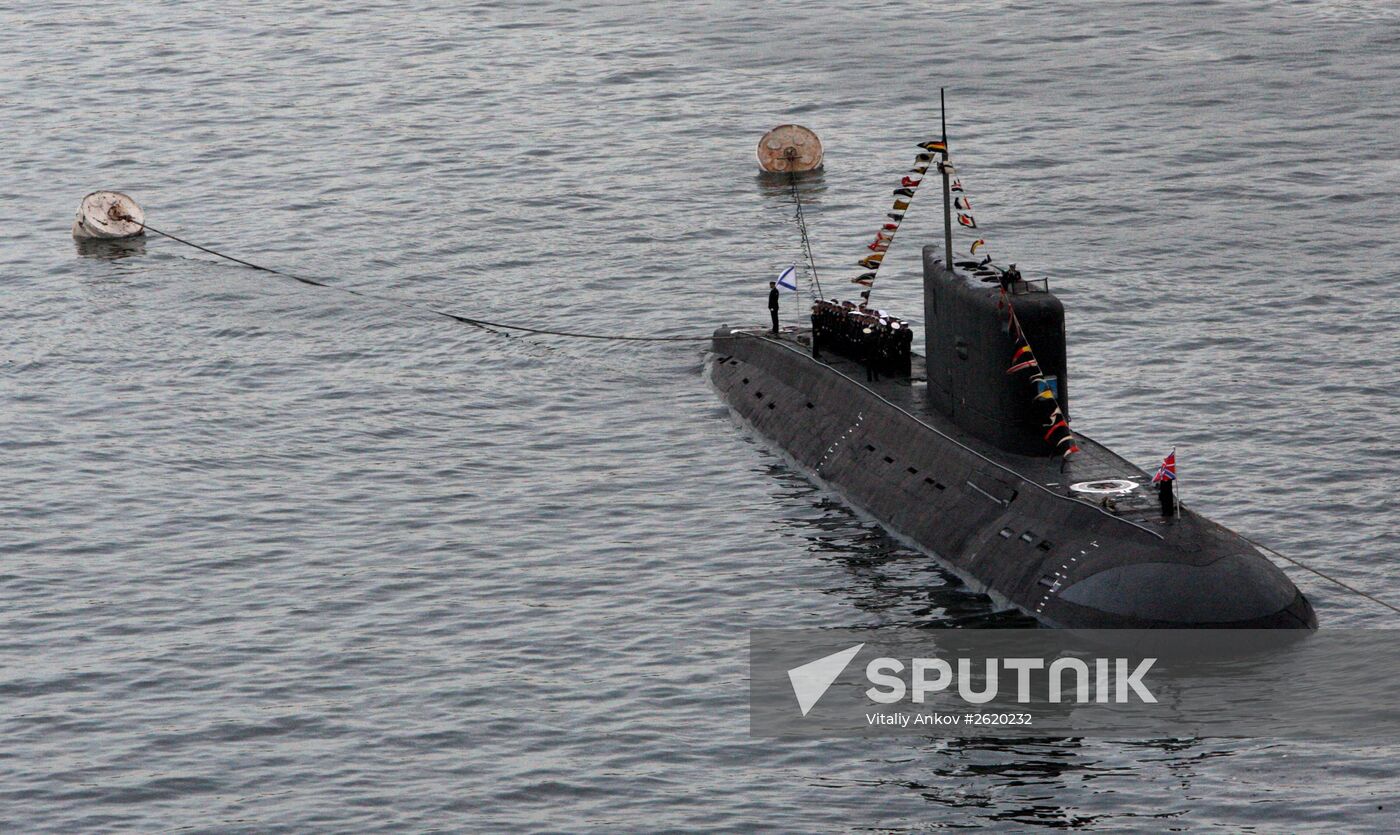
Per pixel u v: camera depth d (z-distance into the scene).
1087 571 153.62
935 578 164.50
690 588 164.50
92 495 189.75
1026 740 136.00
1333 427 194.12
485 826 126.94
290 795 131.38
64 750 138.38
